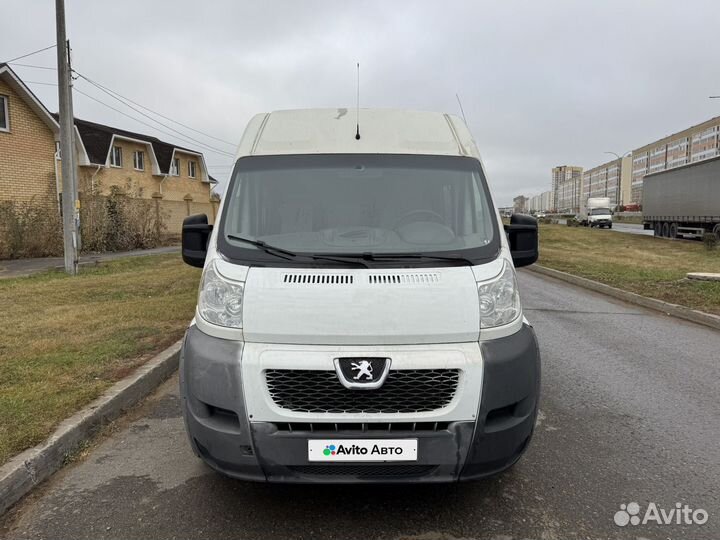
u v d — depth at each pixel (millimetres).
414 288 3033
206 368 2986
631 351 7023
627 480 3625
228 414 2973
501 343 3055
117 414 4695
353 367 2871
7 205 17453
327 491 3473
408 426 2895
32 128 20359
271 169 3771
